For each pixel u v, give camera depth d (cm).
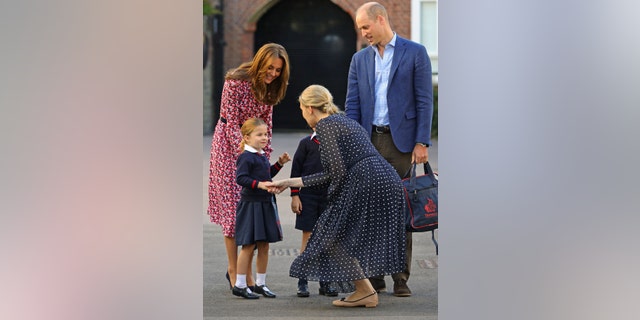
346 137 1962
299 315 1930
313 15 7344
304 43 7381
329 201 1986
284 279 2309
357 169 1952
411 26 6806
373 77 2123
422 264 2480
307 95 2020
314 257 1955
